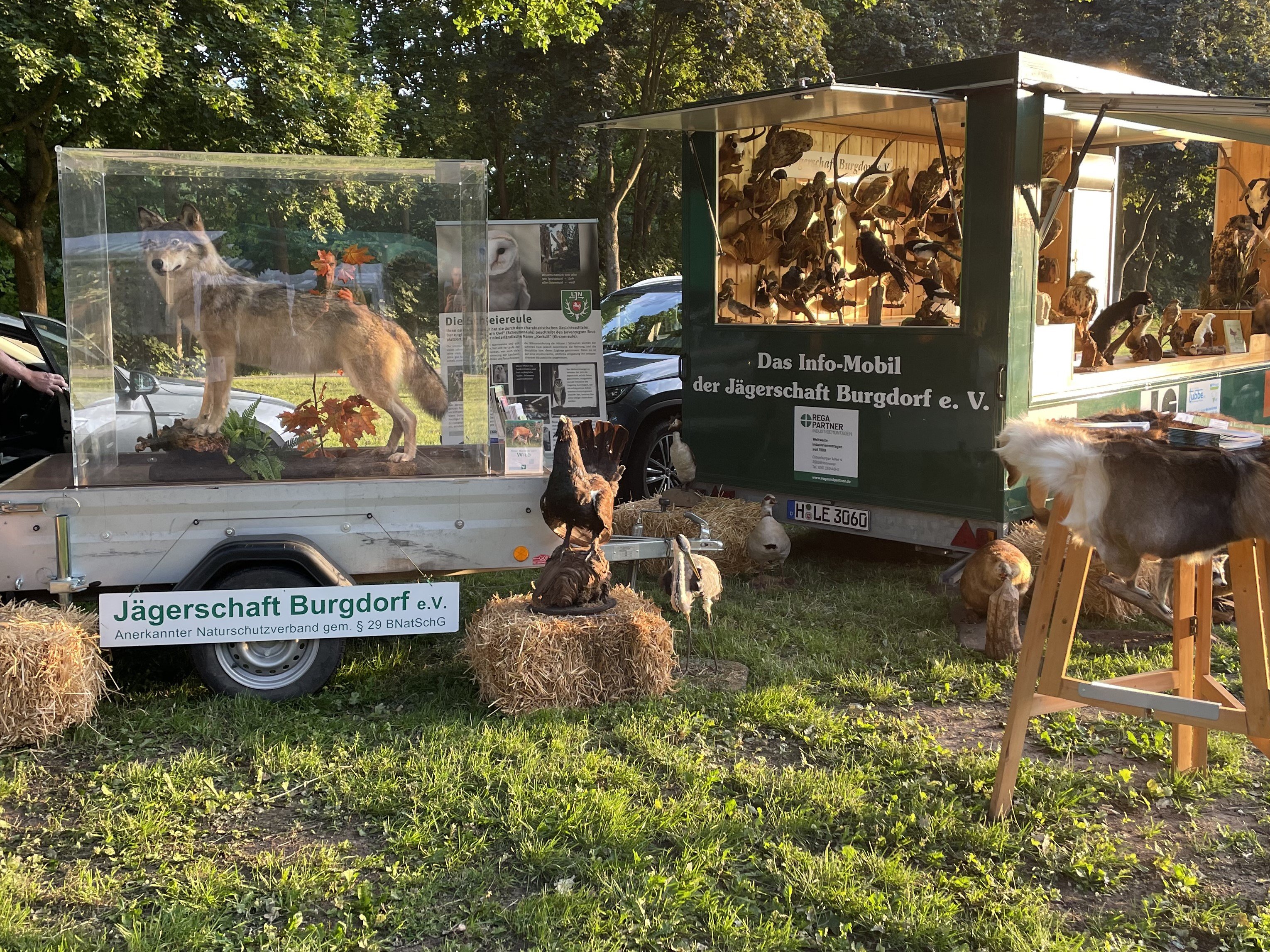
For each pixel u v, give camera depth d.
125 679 4.80
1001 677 4.96
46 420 5.73
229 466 4.54
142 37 11.66
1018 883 3.18
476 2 15.12
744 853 3.35
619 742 4.18
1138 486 3.07
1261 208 9.03
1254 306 9.19
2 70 10.94
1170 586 5.60
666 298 9.34
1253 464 2.95
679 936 2.90
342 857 3.31
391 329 4.64
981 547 5.82
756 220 7.31
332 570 4.48
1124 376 6.86
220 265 4.45
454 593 4.56
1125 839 3.46
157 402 4.46
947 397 5.90
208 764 3.91
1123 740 4.20
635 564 5.27
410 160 4.55
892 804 3.63
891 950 2.88
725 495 7.15
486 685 4.43
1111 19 25.20
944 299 6.15
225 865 3.26
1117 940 2.88
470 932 2.91
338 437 4.64
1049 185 7.86
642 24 20.25
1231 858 3.34
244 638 4.39
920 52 23.88
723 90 20.11
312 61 14.21
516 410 4.92
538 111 21.67
